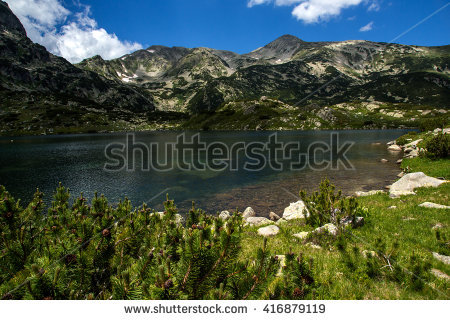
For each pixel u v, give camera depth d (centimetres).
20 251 446
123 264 403
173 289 314
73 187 3095
